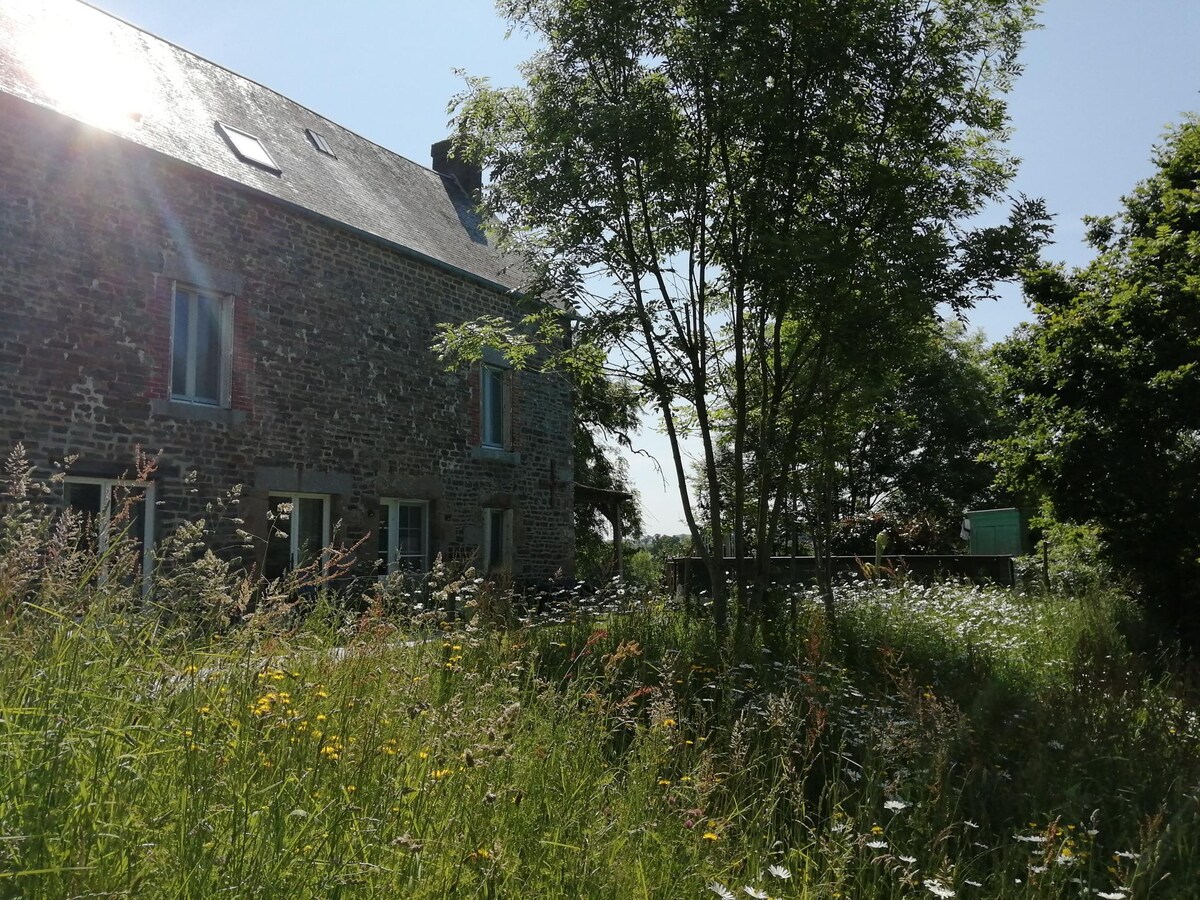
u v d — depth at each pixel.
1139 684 6.82
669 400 8.85
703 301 8.94
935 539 22.44
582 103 8.70
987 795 4.75
